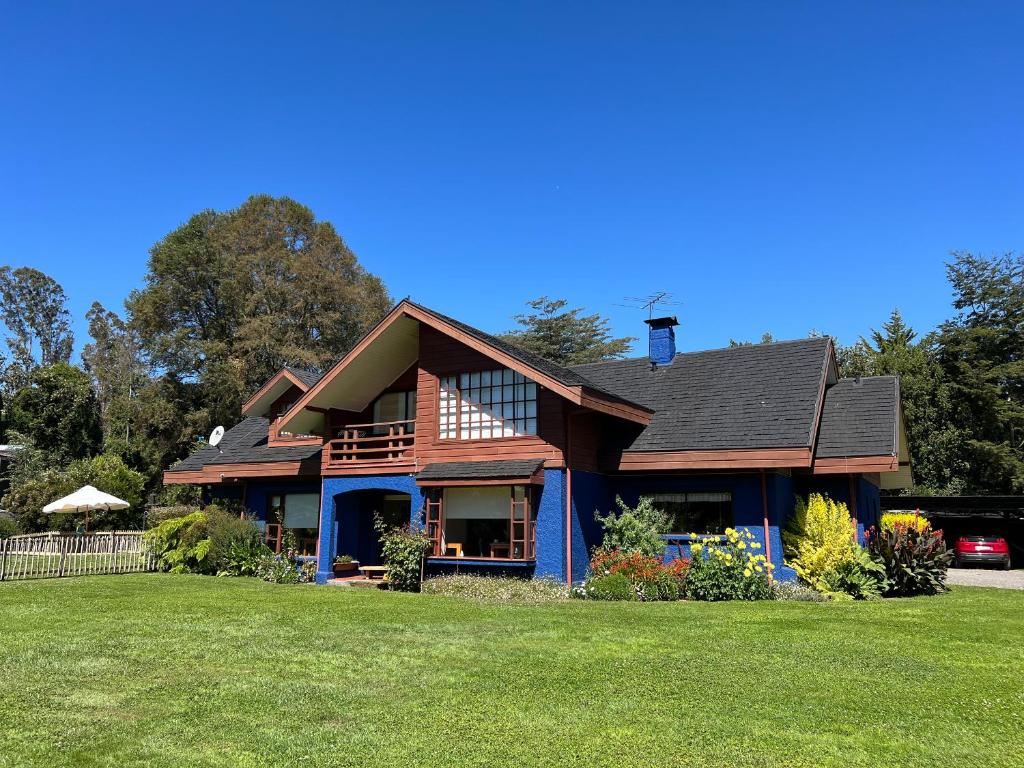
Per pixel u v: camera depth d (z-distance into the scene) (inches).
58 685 295.9
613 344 2183.8
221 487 952.3
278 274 1962.4
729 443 623.2
